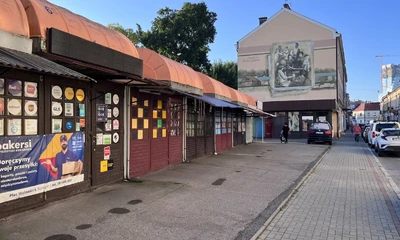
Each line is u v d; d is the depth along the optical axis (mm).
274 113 33594
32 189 5727
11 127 5379
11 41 5145
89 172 7285
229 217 5938
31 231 4797
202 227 5340
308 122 32594
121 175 8547
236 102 17844
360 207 6891
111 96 8086
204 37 32344
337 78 32875
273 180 9617
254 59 34406
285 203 7105
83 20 7230
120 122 8469
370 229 5477
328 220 5949
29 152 5641
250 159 14242
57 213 5652
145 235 4875
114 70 7008
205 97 12555
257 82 34188
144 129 9625
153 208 6246
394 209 6746
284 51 33344
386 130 17656
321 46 32156
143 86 8680
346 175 11047
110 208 6105
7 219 5207
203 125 14656
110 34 7910
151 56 10141
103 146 7785
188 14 31688
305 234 5199
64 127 6531
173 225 5371
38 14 5711
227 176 9922
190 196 7309
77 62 5750
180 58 32062
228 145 18812
